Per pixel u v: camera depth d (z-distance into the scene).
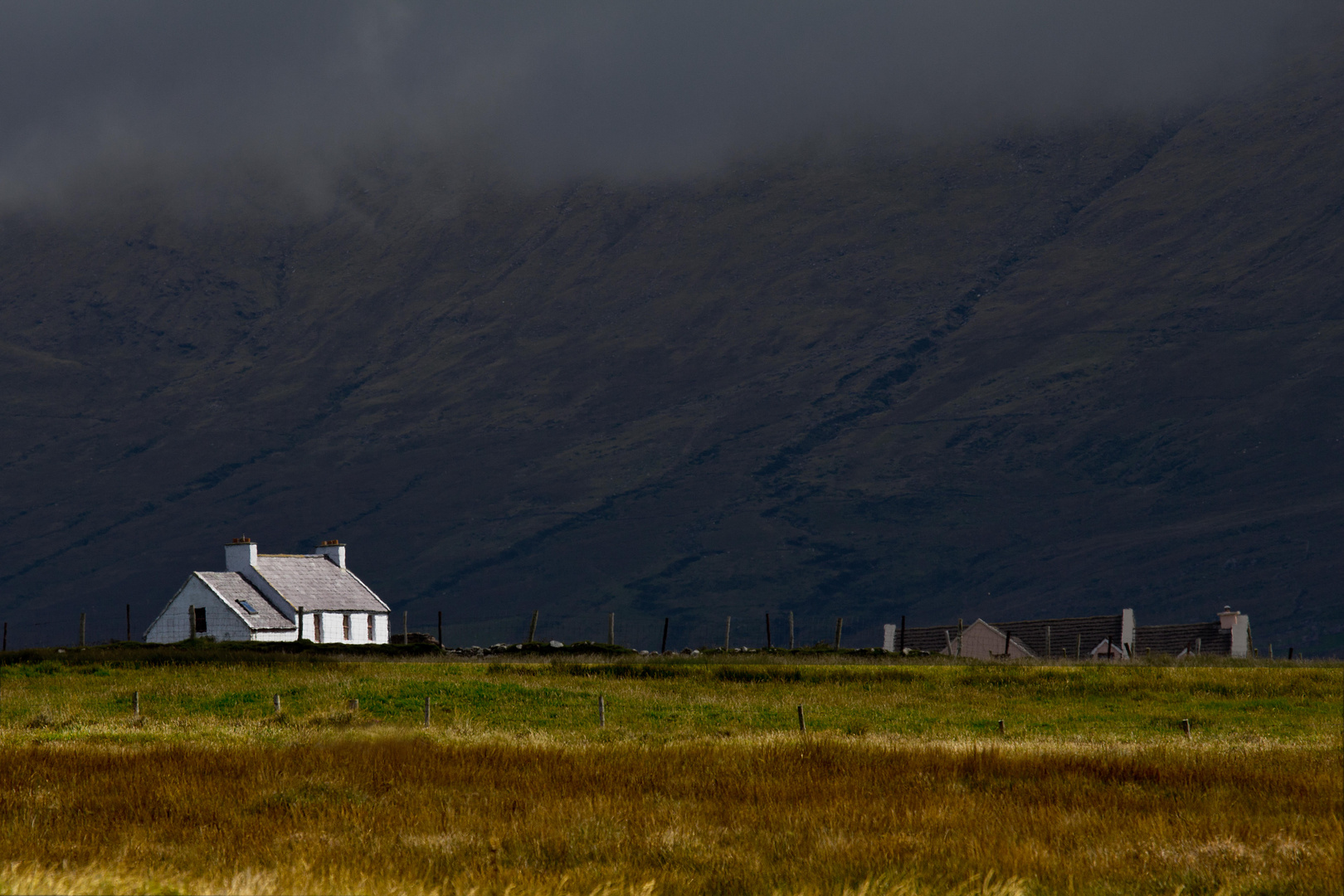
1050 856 37.44
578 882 34.28
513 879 34.09
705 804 46.66
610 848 38.88
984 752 60.28
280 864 35.19
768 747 64.12
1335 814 45.12
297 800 46.78
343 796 48.00
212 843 39.28
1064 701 108.38
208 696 103.00
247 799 47.16
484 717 93.81
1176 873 35.81
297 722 83.31
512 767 56.69
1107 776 54.84
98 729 78.31
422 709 97.56
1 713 92.25
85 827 41.44
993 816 44.19
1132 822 43.16
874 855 37.44
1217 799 48.28
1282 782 52.22
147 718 86.69
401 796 48.09
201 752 59.59
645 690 109.88
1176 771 54.88
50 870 32.41
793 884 34.44
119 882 31.05
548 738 74.00
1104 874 35.91
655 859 37.69
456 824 42.41
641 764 57.56
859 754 60.97
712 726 90.75
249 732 75.94
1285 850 37.94
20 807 45.25
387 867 35.12
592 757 59.91
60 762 56.22
